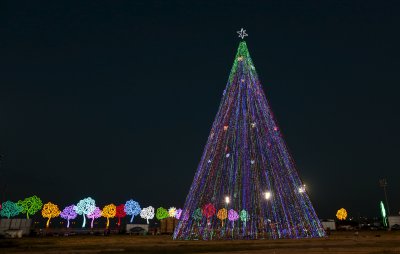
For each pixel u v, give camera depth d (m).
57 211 68.69
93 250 21.81
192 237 36.53
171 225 52.72
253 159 36.12
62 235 48.94
